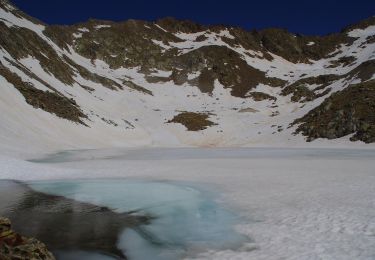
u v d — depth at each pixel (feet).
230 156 149.07
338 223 45.85
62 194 70.08
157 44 460.14
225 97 360.28
